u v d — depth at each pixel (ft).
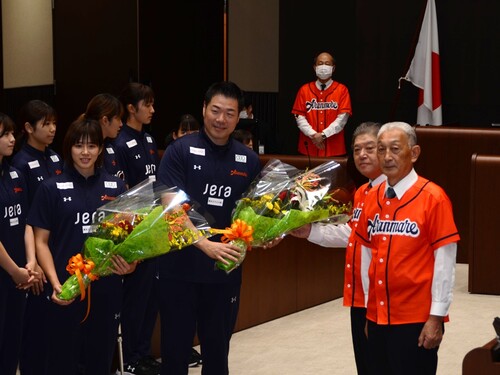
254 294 23.71
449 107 38.52
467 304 26.08
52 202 15.71
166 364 16.05
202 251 15.48
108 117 19.56
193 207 15.19
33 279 15.98
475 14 37.86
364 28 39.65
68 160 15.83
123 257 14.70
